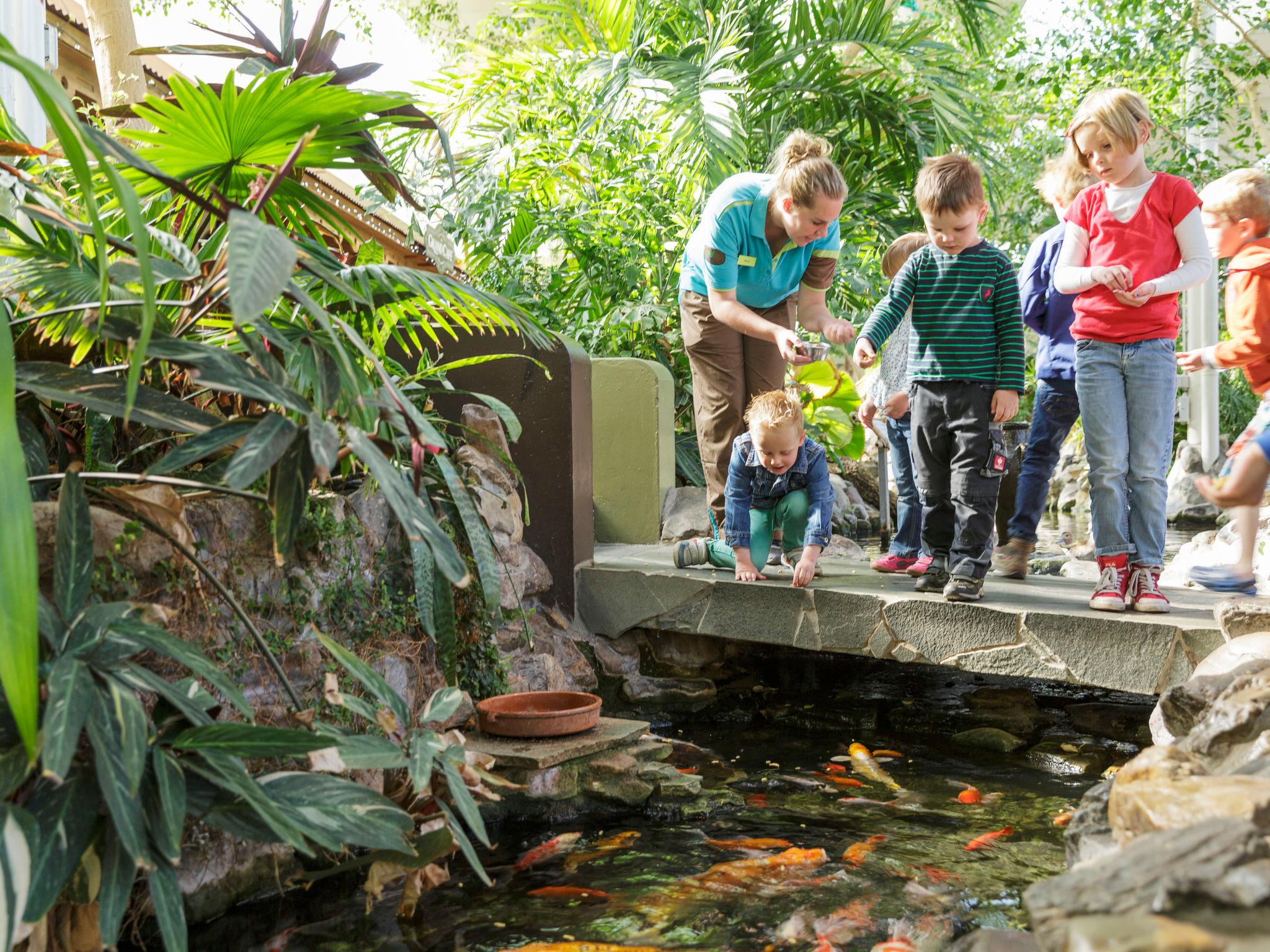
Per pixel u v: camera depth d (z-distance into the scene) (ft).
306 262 5.74
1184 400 25.93
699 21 25.02
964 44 34.86
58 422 7.35
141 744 4.47
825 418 19.26
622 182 20.39
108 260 6.44
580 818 8.20
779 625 11.18
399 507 5.30
